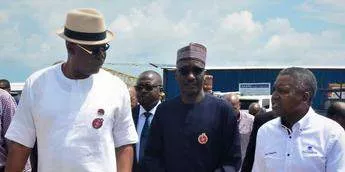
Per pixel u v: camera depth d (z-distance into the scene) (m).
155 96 6.11
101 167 3.62
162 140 4.65
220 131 4.52
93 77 3.69
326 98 23.83
